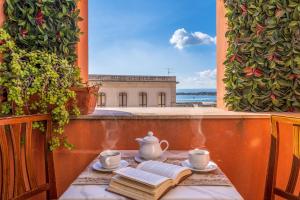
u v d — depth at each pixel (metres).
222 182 1.00
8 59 1.50
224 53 1.95
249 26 1.70
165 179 0.90
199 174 1.09
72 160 1.65
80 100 1.61
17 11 1.60
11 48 1.50
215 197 0.87
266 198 1.36
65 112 1.52
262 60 1.67
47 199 1.40
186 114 1.64
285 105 1.68
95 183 1.00
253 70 1.70
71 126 1.63
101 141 1.64
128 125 1.64
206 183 0.99
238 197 0.87
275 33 1.63
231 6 1.77
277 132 1.38
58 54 1.70
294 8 1.58
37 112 1.51
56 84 1.51
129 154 1.43
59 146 1.63
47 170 1.42
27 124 1.30
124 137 1.64
